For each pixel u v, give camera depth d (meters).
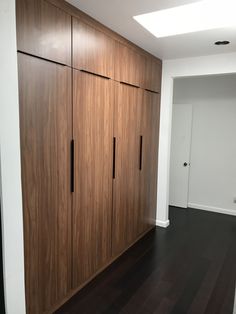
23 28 1.62
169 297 2.32
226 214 4.53
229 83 4.32
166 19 2.29
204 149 4.64
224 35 2.56
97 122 2.42
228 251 3.19
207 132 4.58
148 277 2.62
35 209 1.85
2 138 1.45
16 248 1.60
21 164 1.71
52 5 1.82
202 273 2.71
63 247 2.15
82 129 2.23
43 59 1.79
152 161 3.67
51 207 1.99
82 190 2.31
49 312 2.07
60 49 1.92
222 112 4.42
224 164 4.50
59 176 2.03
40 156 1.84
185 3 1.93
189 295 2.36
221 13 2.15
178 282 2.55
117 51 2.61
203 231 3.79
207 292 2.40
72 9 1.99
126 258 3.00
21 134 1.69
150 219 3.79
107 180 2.67
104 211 2.68
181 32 2.52
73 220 2.24
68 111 2.06
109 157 2.66
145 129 3.37
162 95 3.70
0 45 1.39
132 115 3.03
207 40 2.72
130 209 3.20
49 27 1.81
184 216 4.41
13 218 1.56
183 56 3.40
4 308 1.59
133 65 2.93
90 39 2.22
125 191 3.05
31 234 1.84
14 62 1.47
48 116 1.88
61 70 1.96
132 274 2.67
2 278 1.57
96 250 2.61
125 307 2.19
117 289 2.42
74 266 2.31
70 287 2.29
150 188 3.70
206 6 2.02
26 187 1.76
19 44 1.61
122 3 1.93
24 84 1.67
